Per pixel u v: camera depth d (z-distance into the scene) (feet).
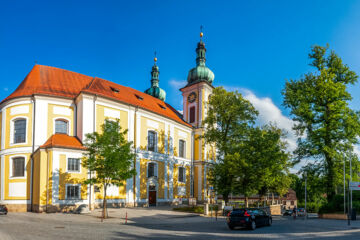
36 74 129.39
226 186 119.24
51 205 102.37
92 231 58.13
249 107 129.49
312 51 115.14
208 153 187.32
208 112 136.05
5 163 119.75
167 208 127.65
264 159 115.85
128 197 131.23
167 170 158.20
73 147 109.19
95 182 89.56
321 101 109.81
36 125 118.01
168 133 161.99
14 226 64.44
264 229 68.08
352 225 77.05
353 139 103.60
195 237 52.39
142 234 55.57
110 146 91.91
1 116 125.08
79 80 140.05
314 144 105.50
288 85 116.98
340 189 117.29
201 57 201.46
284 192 159.02
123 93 148.66
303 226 74.64
